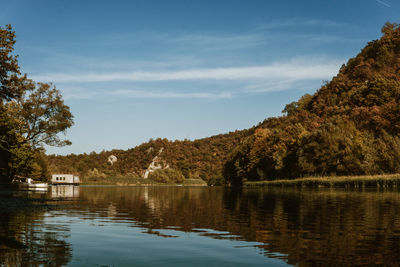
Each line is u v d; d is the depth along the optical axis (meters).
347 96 142.88
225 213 15.30
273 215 14.24
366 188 46.97
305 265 6.36
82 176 156.25
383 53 166.62
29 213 14.88
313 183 59.06
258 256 7.04
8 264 6.29
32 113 47.72
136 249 7.70
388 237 8.91
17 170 59.88
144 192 44.75
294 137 87.75
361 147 63.69
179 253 7.32
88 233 9.73
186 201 24.59
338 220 12.29
